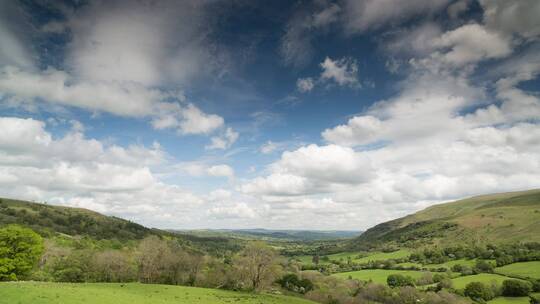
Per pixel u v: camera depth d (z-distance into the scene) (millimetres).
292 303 78000
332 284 143875
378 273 187625
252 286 95812
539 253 170500
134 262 101000
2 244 73000
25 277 79750
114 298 50000
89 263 97062
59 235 187750
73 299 43906
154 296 60344
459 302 115000
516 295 120438
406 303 121875
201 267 102750
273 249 100125
